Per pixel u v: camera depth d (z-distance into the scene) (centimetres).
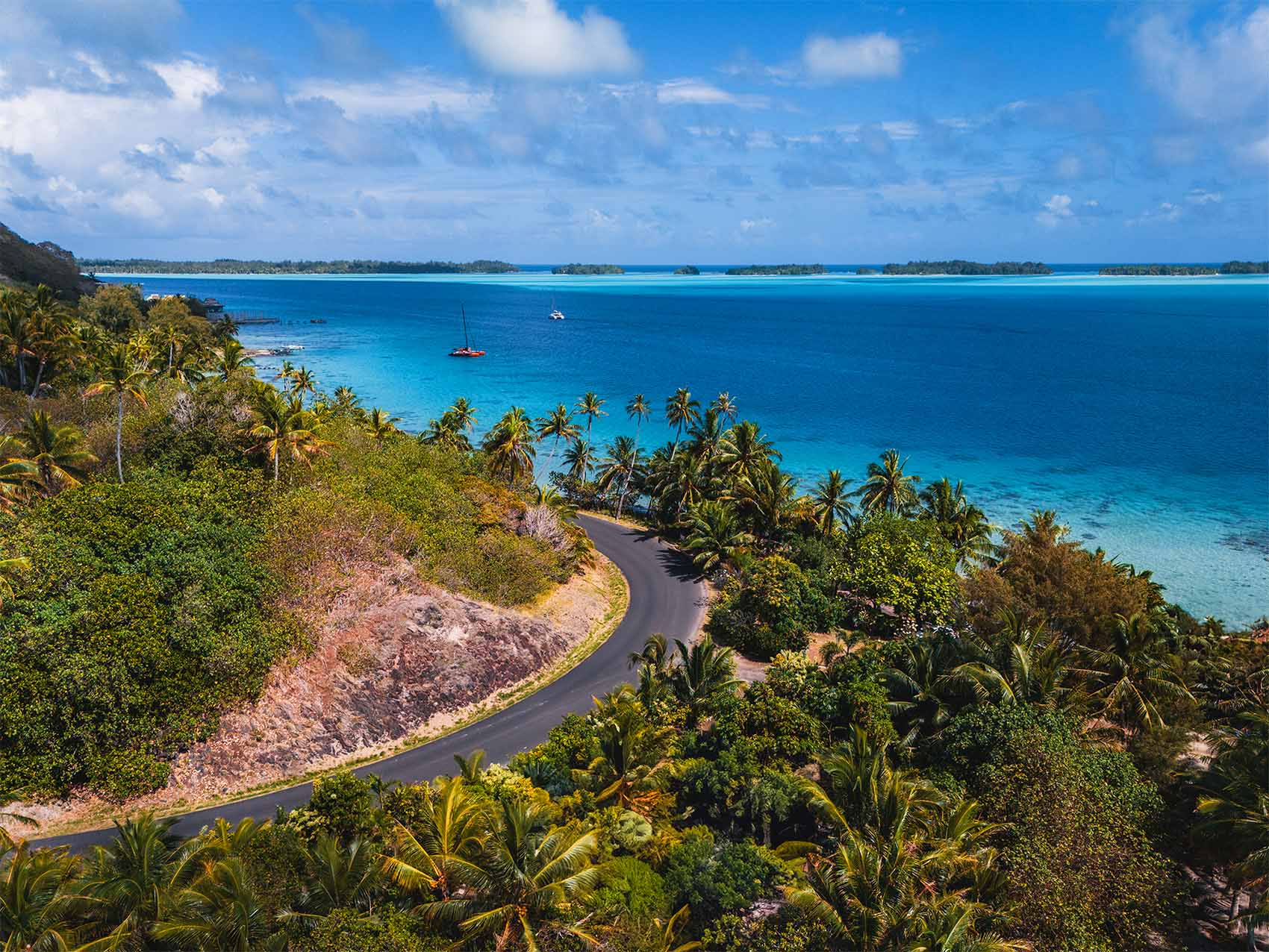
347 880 2919
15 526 4800
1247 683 5159
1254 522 10975
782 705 4606
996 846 3578
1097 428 16738
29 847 3803
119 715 4197
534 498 8438
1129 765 3938
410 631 5519
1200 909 3653
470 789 3700
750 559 7644
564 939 2786
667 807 3994
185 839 3534
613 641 6575
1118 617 4934
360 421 9481
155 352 11538
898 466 8525
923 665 4844
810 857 3353
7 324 8712
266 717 4725
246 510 5891
